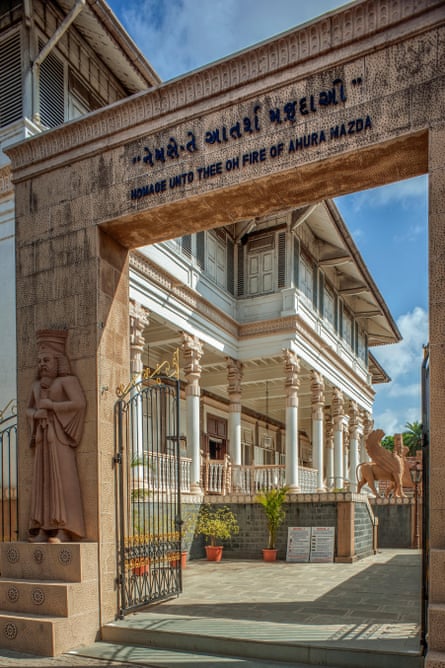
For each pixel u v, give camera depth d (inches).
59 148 295.0
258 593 331.9
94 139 285.1
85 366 277.0
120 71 523.8
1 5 448.5
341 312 895.7
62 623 237.6
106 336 282.8
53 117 447.8
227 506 553.9
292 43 239.6
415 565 473.1
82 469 269.7
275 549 514.9
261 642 224.1
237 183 248.1
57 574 256.4
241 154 249.1
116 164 280.7
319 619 259.6
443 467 195.5
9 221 431.5
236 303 697.0
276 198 257.8
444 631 182.4
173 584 329.4
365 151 224.5
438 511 194.9
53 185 298.2
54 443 268.7
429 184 207.9
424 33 216.7
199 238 621.3
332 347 804.0
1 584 259.6
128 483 285.3
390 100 220.5
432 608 184.5
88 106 491.2
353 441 921.5
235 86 251.3
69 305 285.4
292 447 634.2
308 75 237.1
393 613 272.4
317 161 232.4
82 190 289.0
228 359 663.8
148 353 690.2
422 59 216.1
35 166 303.1
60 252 291.4
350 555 494.3
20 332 297.0
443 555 190.2
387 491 683.4
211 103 257.1
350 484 854.5
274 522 512.7
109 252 291.7
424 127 212.4
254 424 1008.9
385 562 496.7
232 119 252.8
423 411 216.5
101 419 272.5
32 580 258.5
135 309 492.7
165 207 265.6
